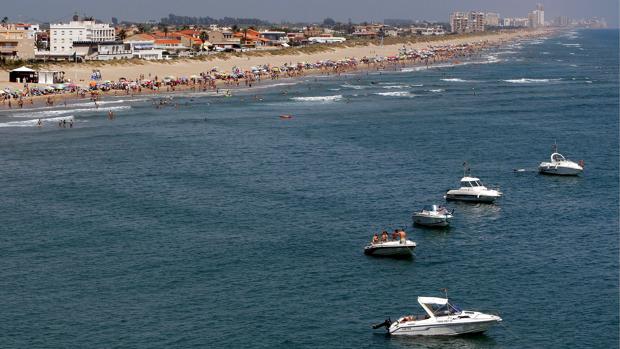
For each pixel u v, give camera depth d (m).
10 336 128.00
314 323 133.00
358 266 160.25
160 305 140.00
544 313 137.00
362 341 126.94
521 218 197.38
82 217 195.50
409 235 182.62
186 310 138.00
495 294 145.38
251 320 133.88
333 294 145.25
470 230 186.88
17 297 143.50
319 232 183.50
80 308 138.75
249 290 147.00
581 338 127.62
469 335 129.00
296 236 180.25
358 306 139.88
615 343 125.75
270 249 170.50
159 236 179.50
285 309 138.38
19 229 185.25
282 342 126.12
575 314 136.38
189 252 168.25
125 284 149.88
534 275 155.12
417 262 163.00
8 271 156.62
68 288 147.75
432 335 128.38
